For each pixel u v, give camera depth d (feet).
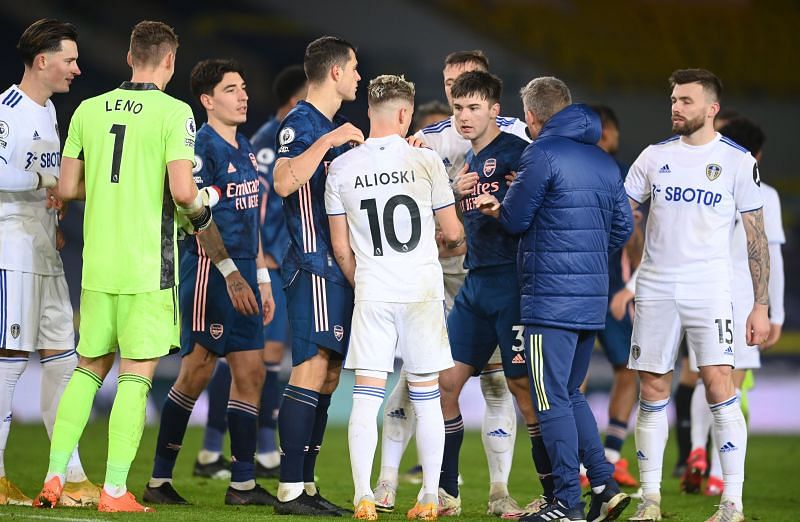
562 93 59.82
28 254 60.34
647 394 63.00
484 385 65.82
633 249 86.69
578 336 58.44
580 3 290.97
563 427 56.39
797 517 68.13
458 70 68.44
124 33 260.62
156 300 56.39
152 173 56.29
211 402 83.35
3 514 53.26
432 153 57.88
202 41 263.70
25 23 254.27
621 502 57.57
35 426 121.29
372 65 270.26
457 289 68.95
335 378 62.18
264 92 253.03
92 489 61.82
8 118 59.21
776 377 176.04
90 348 56.80
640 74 279.90
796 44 288.71
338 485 79.82
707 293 60.90
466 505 70.18
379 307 56.65
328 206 57.67
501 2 288.92
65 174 57.88
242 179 67.97
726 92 278.87
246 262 68.18
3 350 60.95
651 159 62.95
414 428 65.72
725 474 61.31
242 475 65.16
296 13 276.21
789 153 274.57
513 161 61.82
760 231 61.77
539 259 56.85
